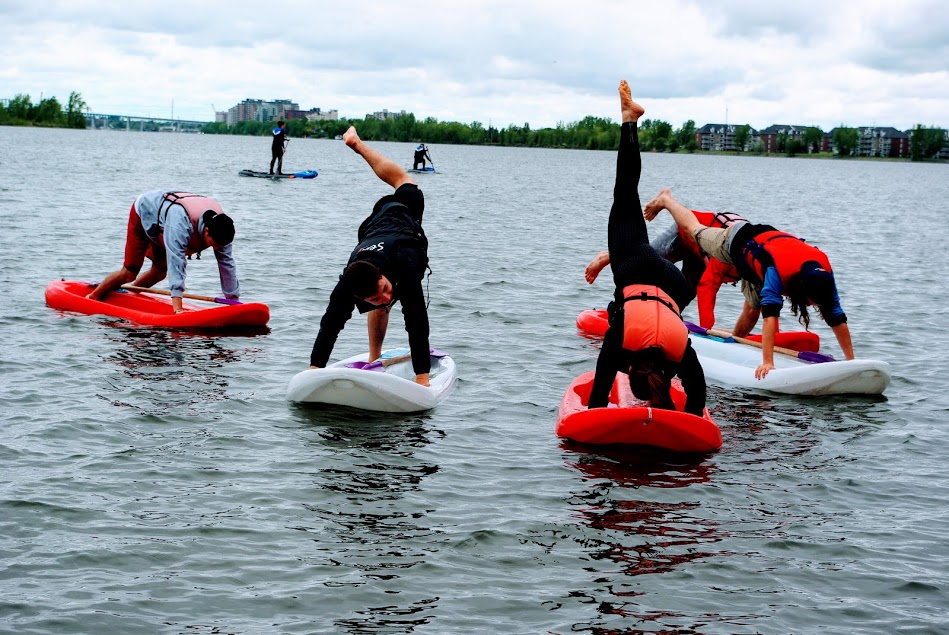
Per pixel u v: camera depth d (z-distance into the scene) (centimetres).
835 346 1138
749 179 7275
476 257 1770
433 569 510
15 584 474
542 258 1809
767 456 719
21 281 1271
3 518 546
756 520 593
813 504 623
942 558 544
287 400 799
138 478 617
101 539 527
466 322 1165
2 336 962
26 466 625
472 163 8338
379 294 773
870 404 874
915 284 1659
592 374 862
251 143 13175
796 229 2764
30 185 2997
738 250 952
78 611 452
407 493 613
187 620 450
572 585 499
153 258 1127
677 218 1034
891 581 514
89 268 1427
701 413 747
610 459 697
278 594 477
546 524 573
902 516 607
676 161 14050
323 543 536
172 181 3647
